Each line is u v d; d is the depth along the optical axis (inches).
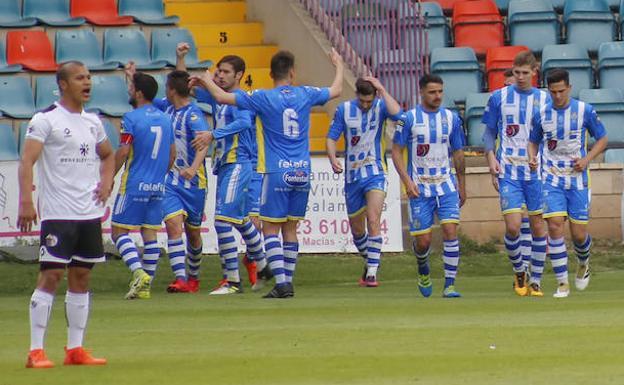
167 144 1691.7
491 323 1230.3
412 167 1622.8
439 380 853.8
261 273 1791.3
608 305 1425.9
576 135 1588.3
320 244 2177.7
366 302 1520.7
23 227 987.9
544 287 1795.0
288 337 1131.9
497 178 1644.9
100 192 1009.5
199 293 1750.7
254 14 2736.2
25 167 980.6
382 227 2197.3
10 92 2420.0
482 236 2309.3
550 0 2898.6
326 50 2529.5
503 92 1651.1
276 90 1577.3
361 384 843.4
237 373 904.9
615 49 2691.9
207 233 2150.6
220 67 1732.3
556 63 2662.4
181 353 1032.8
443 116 1621.6
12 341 1158.3
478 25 2785.4
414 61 2447.1
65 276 1883.6
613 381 832.3
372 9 2502.5
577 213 1612.9
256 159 1806.1
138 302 1571.1
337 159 2020.2
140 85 1681.8
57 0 2682.1
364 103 1867.6
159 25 2657.5
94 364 975.0
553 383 828.6
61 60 2549.2
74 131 995.3
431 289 1658.5
